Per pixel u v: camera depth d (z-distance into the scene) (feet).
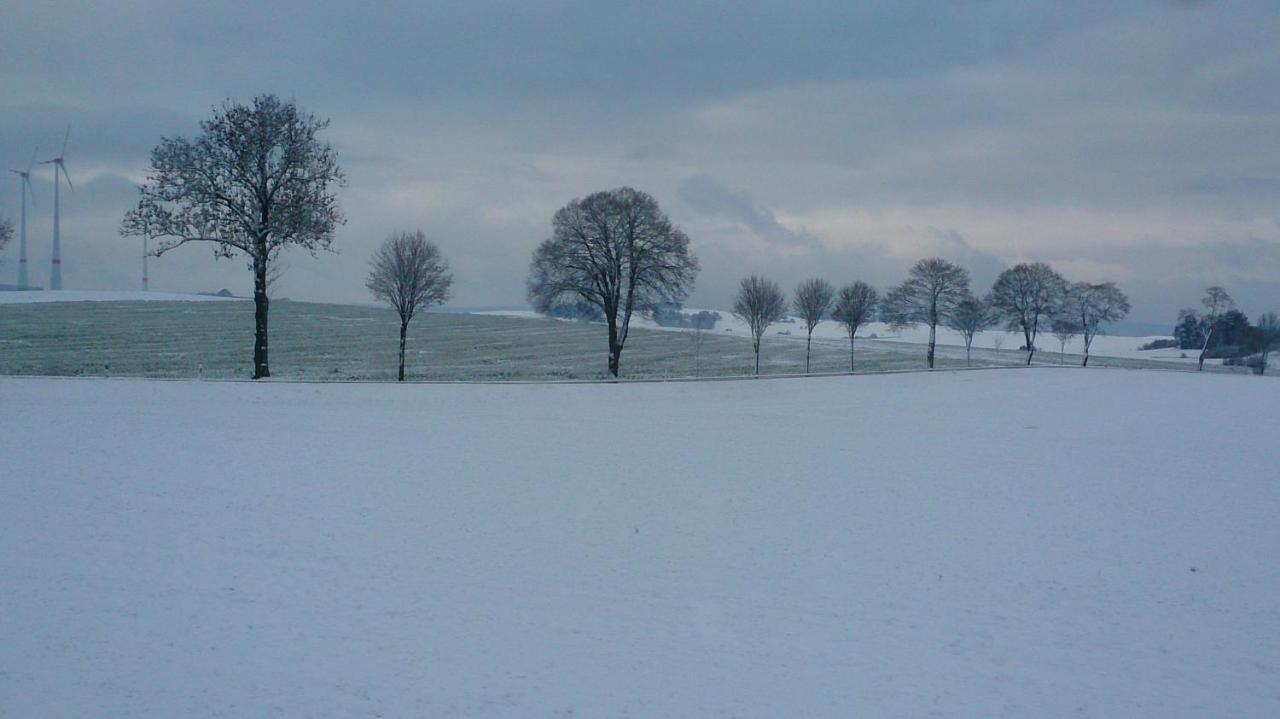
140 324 254.47
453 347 243.40
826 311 270.67
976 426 106.11
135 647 30.73
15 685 27.55
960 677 30.27
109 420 87.66
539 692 28.17
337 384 140.26
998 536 49.70
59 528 45.60
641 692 28.37
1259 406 140.46
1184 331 422.82
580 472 67.26
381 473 64.03
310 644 31.50
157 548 42.65
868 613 36.47
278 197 140.77
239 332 248.32
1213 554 46.62
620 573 41.04
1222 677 30.83
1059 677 30.50
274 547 43.60
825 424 105.40
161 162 134.62
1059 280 311.06
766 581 40.40
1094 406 136.87
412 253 173.37
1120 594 39.65
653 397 138.51
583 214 181.57
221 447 73.20
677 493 60.03
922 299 277.44
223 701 26.89
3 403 100.01
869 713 27.37
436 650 31.32
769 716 26.96
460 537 46.75
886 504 57.72
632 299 189.57
